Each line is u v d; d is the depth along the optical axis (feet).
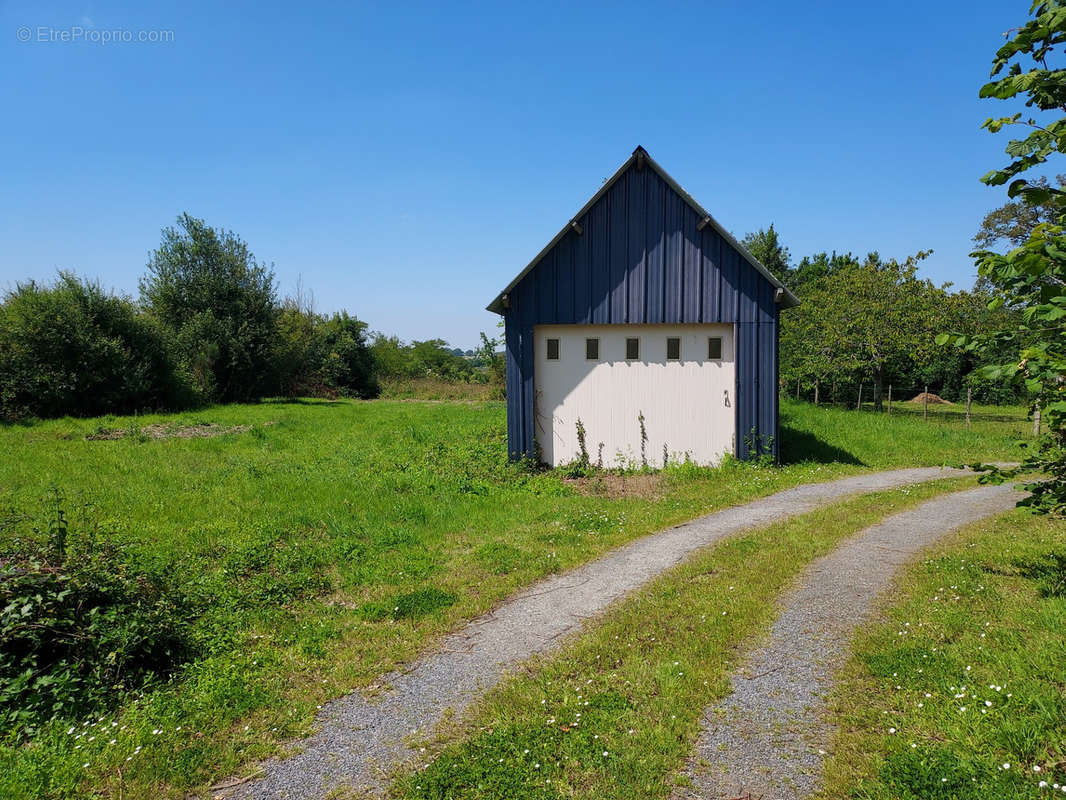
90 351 85.25
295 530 27.81
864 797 10.09
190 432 67.87
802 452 50.29
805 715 12.76
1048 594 17.48
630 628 17.34
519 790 10.66
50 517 27.55
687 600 19.24
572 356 45.32
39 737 12.57
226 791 11.23
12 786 10.86
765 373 42.57
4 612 13.91
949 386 106.22
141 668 15.15
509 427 45.11
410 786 10.94
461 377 202.80
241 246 125.80
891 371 89.45
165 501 32.50
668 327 44.16
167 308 120.26
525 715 13.20
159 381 97.76
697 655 15.51
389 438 60.54
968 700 12.28
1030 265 12.22
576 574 22.61
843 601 18.75
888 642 15.44
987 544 23.63
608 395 44.96
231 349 117.60
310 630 17.97
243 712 13.70
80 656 14.53
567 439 45.44
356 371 157.89
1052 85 12.55
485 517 30.60
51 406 82.94
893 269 79.77
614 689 14.06
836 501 33.76
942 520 28.63
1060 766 10.12
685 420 44.16
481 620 18.74
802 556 23.32
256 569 23.15
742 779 10.87
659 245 43.16
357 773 11.65
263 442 57.77
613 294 43.78
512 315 44.88
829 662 14.94
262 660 16.15
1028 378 13.70
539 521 30.07
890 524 28.14
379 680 15.23
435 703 14.08
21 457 46.70
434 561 24.13
